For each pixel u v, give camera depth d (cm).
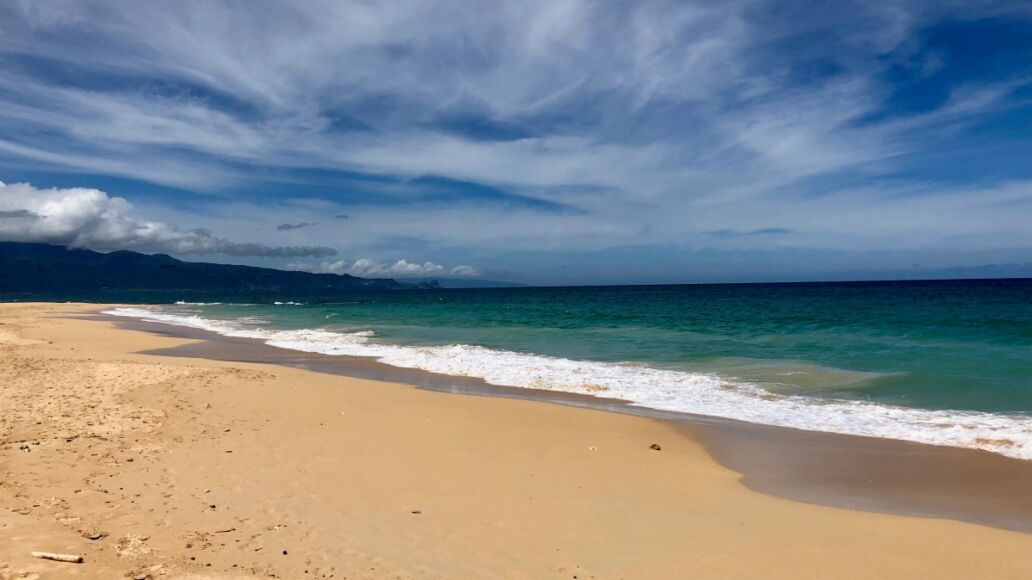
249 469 753
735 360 1859
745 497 714
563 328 3164
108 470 711
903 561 538
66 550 464
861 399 1298
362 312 5222
